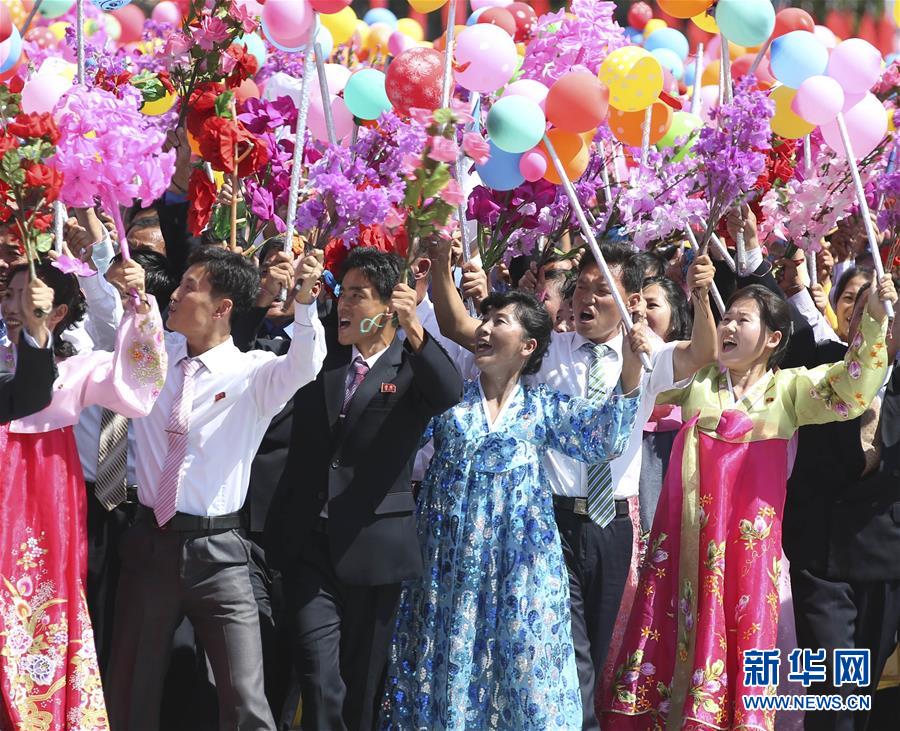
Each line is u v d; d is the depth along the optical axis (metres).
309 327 15.27
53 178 13.71
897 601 18.72
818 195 19.62
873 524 18.34
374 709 17.78
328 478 16.47
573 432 16.83
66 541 14.92
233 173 17.31
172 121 18.53
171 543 15.40
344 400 16.73
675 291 20.31
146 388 14.91
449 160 15.14
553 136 18.67
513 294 17.14
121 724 15.57
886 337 17.23
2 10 18.39
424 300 19.52
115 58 18.83
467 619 16.55
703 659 16.70
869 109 19.27
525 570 16.59
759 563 16.94
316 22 17.17
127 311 14.80
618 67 18.64
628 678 17.39
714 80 28.19
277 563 16.72
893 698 21.17
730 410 17.34
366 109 19.00
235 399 15.63
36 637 14.66
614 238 20.38
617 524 17.94
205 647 15.74
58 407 14.86
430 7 18.25
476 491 16.80
